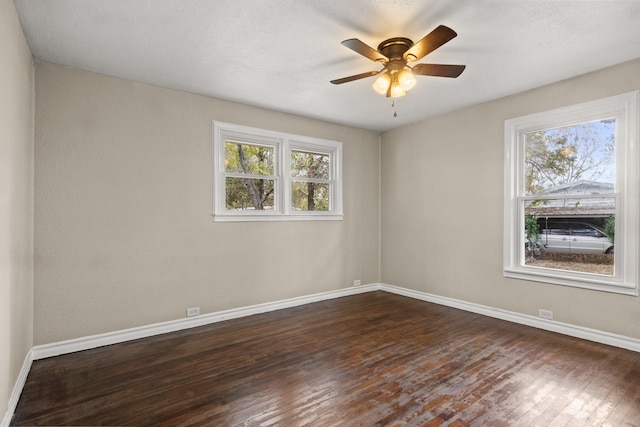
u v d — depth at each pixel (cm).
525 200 357
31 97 262
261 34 238
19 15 212
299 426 181
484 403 203
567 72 303
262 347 292
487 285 382
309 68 294
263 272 400
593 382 228
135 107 317
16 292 210
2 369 175
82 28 229
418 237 459
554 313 327
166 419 189
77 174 288
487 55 269
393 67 244
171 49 259
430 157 443
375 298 463
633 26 227
